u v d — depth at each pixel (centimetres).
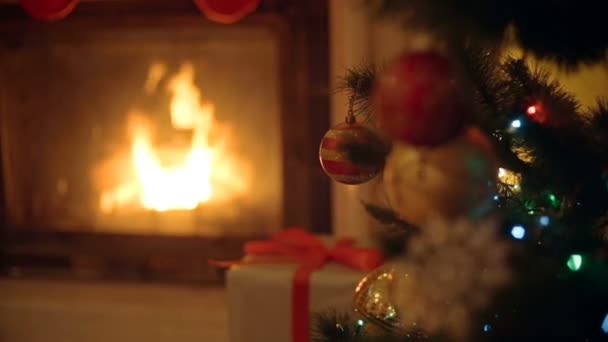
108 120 201
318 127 178
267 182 194
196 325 181
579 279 85
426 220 90
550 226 88
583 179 89
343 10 170
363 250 125
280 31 177
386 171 99
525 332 85
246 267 126
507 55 97
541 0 83
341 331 96
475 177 90
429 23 86
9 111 200
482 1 84
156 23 182
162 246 193
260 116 192
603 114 92
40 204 205
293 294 122
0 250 199
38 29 188
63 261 198
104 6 183
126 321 184
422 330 90
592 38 85
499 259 82
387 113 83
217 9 148
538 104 92
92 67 198
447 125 82
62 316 186
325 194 181
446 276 83
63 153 204
